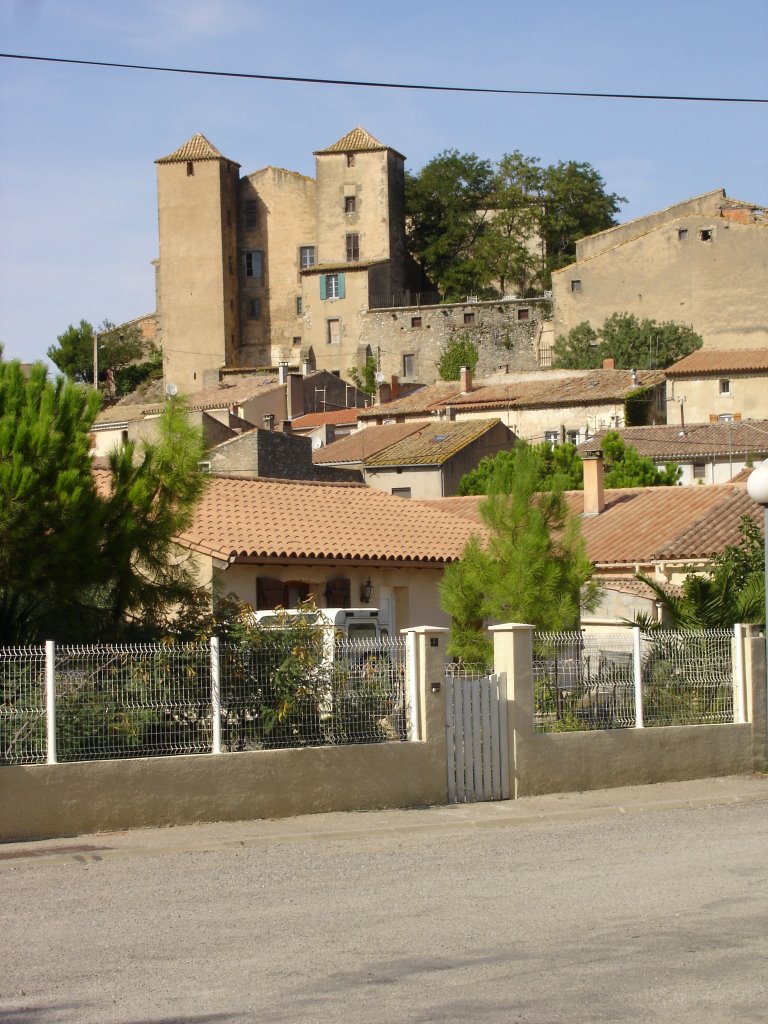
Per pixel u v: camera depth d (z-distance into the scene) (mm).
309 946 9617
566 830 15016
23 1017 7992
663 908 10695
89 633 16344
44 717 14031
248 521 26438
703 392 72312
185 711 14859
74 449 15688
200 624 16500
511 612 19625
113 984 8680
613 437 51625
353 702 16000
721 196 86625
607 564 31172
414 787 16172
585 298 83688
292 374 80125
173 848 13492
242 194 99500
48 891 11594
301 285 96688
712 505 33688
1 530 14891
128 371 102750
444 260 98812
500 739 16953
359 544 26641
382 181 95688
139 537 16281
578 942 9609
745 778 18703
